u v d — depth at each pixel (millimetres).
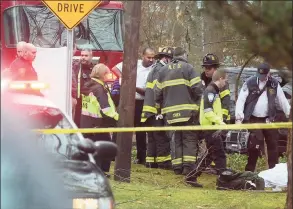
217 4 7887
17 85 9414
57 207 8828
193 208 14281
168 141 19984
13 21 27156
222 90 18125
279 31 7480
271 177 17266
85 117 17531
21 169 8664
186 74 18203
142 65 21172
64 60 16328
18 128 9047
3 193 8414
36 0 27016
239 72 22484
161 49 19625
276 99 19094
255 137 19188
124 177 17094
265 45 7668
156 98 18891
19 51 15680
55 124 10492
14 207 8445
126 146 17109
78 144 10031
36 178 8773
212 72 19500
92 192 9141
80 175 9414
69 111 16141
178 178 18250
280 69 8148
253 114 19062
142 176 18359
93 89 17469
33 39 27016
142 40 34688
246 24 7742
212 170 18406
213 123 17906
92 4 15289
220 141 18344
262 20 7625
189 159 18031
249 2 7816
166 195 15609
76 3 15305
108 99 17516
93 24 27844
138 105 21016
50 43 26922
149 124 19797
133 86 17047
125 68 17016
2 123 8914
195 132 18125
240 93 19172
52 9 15266
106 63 27750
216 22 8328
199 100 18250
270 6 7320
